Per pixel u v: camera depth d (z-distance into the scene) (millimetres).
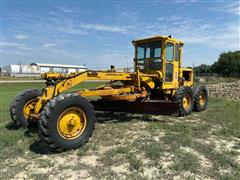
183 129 6484
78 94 5230
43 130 4516
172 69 8578
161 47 8047
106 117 7953
